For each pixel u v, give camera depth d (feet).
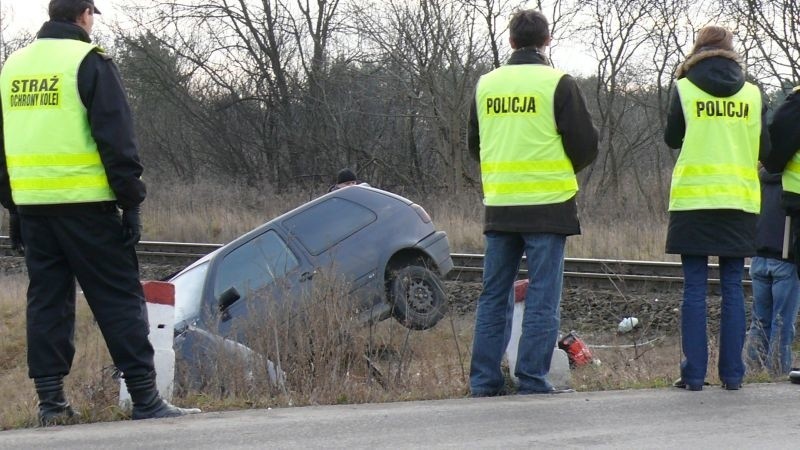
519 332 21.77
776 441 14.87
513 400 18.25
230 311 27.84
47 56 16.88
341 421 16.16
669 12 94.48
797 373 20.85
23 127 16.88
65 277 17.54
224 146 115.24
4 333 39.63
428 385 21.04
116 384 19.69
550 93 19.13
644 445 14.56
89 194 16.81
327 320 21.47
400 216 32.50
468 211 74.13
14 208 18.01
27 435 15.48
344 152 111.65
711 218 19.52
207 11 112.37
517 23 19.77
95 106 16.58
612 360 27.86
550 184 19.31
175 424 16.10
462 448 14.32
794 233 21.03
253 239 30.14
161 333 19.72
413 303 31.48
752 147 19.72
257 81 114.11
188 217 78.69
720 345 19.90
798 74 82.48
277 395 20.02
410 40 100.22
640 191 85.15
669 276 47.01
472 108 20.36
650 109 101.14
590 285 46.60
